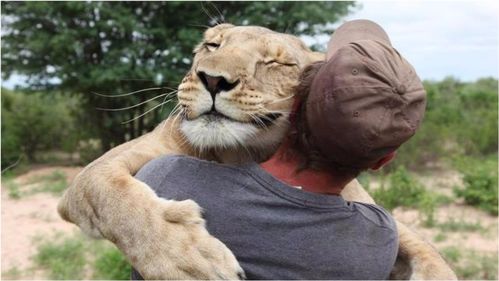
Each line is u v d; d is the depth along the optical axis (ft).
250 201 6.16
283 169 6.50
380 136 5.75
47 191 44.88
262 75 7.95
